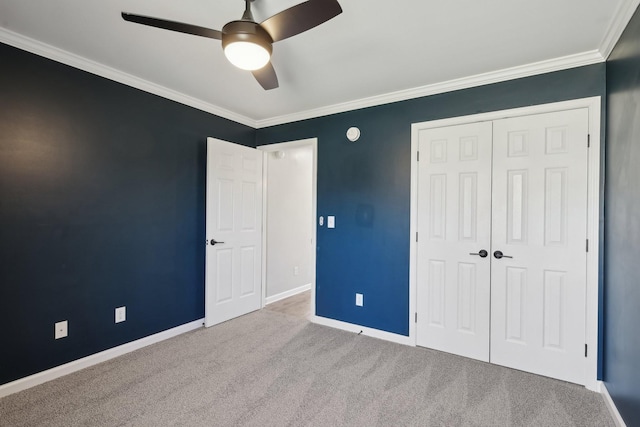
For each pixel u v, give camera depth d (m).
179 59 2.35
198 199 3.27
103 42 2.11
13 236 2.05
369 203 3.09
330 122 3.35
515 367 2.42
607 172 2.08
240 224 3.56
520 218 2.42
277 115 3.64
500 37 2.00
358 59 2.30
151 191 2.84
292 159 4.64
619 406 1.79
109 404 1.94
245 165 3.61
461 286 2.63
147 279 2.81
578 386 2.18
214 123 3.40
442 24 1.87
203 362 2.49
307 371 2.36
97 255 2.46
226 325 3.31
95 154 2.45
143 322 2.78
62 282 2.28
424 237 2.80
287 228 4.54
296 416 1.85
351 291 3.18
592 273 2.16
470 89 2.62
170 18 1.85
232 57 1.61
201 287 3.30
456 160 2.67
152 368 2.39
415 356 2.62
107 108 2.52
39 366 2.16
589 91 2.19
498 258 2.49
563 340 2.26
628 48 1.73
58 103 2.24
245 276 3.65
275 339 2.96
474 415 1.87
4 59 2.00
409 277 2.86
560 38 2.00
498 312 2.49
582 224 2.21
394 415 1.86
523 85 2.41
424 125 2.81
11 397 2.00
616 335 1.87
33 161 2.12
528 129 2.39
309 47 2.13
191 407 1.92
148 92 2.80
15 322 2.06
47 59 2.18
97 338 2.47
